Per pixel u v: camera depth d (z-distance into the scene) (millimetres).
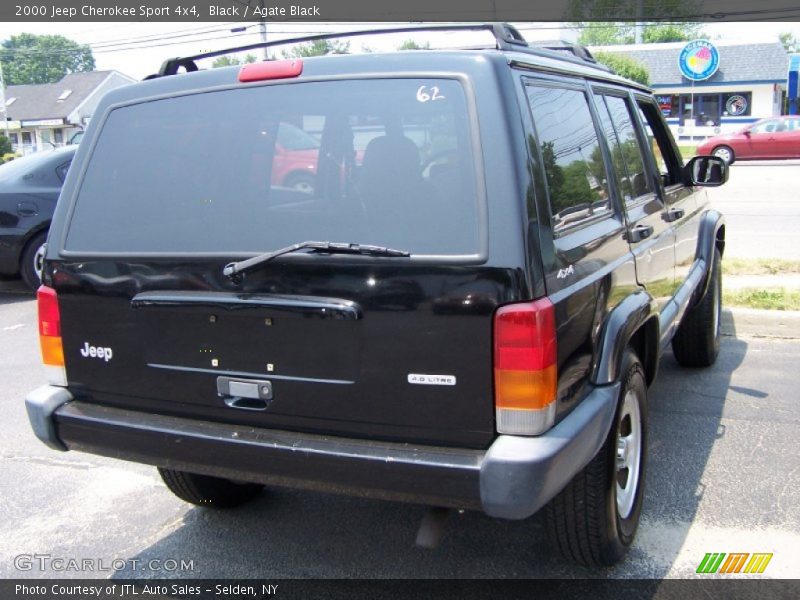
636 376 3328
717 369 5859
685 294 4648
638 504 3420
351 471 2666
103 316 3121
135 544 3703
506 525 3729
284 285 2756
